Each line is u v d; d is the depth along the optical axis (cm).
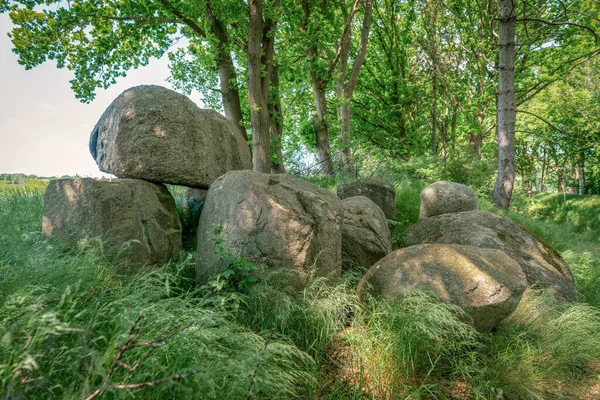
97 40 1047
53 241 361
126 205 382
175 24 1152
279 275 353
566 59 1549
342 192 692
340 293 354
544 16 1459
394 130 1880
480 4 1562
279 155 1080
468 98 1762
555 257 524
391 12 1767
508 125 1009
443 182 707
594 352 353
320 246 381
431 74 1661
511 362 313
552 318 391
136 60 1171
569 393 304
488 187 1252
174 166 443
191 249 468
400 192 869
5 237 339
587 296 529
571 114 1912
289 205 377
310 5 1255
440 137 2061
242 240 362
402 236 631
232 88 1017
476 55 1602
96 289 278
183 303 257
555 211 2236
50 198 393
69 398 145
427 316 300
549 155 2656
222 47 969
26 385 155
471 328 311
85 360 169
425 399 271
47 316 153
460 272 345
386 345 299
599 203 2095
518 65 1625
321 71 1352
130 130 434
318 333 319
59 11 947
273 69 1070
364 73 1941
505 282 327
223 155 531
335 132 1619
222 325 259
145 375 172
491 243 514
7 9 907
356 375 279
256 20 783
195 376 167
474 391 271
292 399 246
